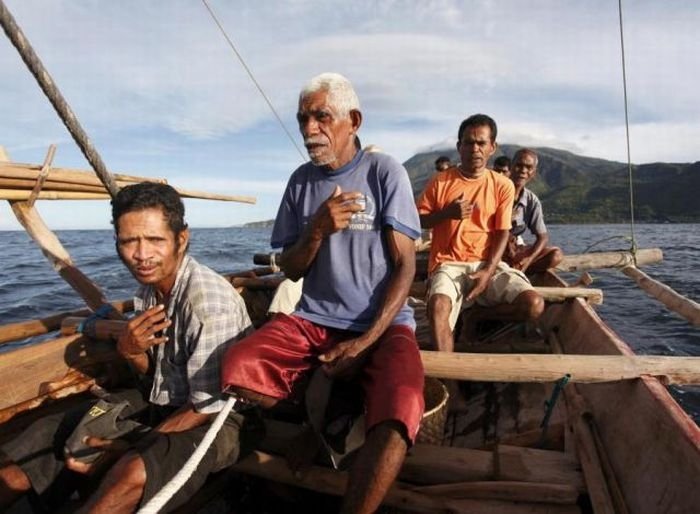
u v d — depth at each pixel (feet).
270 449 7.31
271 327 6.97
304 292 7.58
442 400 7.94
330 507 7.19
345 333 7.14
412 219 7.06
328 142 6.97
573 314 12.20
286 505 7.39
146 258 6.00
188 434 5.70
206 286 6.35
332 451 6.28
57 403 8.14
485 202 12.57
